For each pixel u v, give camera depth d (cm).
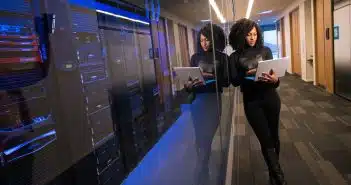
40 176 38
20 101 36
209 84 143
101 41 56
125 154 62
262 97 190
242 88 200
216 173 150
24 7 38
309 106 425
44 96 40
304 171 211
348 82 431
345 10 426
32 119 37
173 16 102
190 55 120
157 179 78
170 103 95
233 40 199
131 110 66
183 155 100
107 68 57
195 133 118
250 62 190
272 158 187
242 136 314
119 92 62
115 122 59
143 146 71
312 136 288
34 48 39
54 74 42
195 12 126
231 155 246
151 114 78
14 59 35
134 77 69
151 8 83
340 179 195
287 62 185
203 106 132
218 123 162
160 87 87
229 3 346
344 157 230
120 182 60
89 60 51
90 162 49
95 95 52
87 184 48
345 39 434
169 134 90
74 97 46
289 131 312
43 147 39
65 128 43
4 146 33
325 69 549
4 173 33
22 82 36
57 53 43
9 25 35
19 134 35
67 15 46
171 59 98
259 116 190
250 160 244
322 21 547
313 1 593
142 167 70
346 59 434
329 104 426
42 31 40
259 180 206
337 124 321
